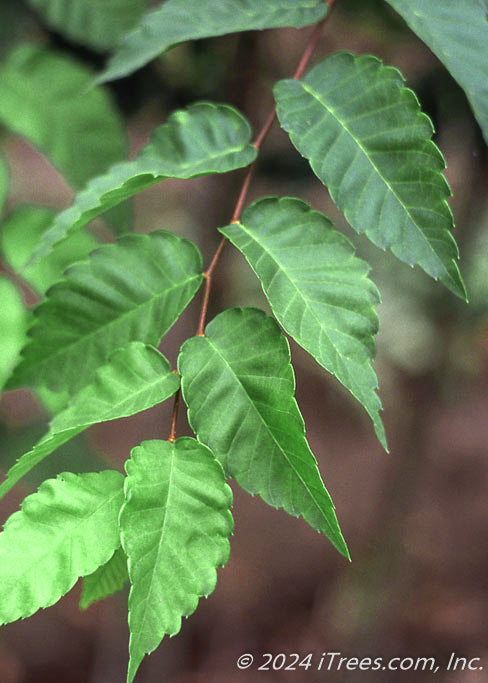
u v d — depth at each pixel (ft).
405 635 6.07
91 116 1.89
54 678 5.66
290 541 7.25
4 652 5.80
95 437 6.82
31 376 1.55
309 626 6.33
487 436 8.28
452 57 1.51
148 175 1.49
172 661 5.07
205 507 1.42
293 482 1.44
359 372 1.45
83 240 1.72
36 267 1.71
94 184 1.57
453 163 4.03
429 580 6.67
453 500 7.73
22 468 1.43
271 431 1.44
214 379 1.46
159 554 1.40
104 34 1.95
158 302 1.54
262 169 2.77
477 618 6.37
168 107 2.64
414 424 4.35
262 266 1.48
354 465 7.79
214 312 3.13
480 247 3.67
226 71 2.62
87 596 1.47
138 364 1.49
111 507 1.43
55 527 1.41
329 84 1.54
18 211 1.75
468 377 6.03
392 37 2.47
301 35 2.74
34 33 2.12
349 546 6.95
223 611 6.43
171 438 1.46
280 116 1.53
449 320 3.97
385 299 4.13
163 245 1.54
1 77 1.86
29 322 1.53
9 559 1.40
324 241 1.49
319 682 5.80
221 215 2.96
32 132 1.87
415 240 1.48
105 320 1.54
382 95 1.51
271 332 1.46
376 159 1.50
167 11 1.62
